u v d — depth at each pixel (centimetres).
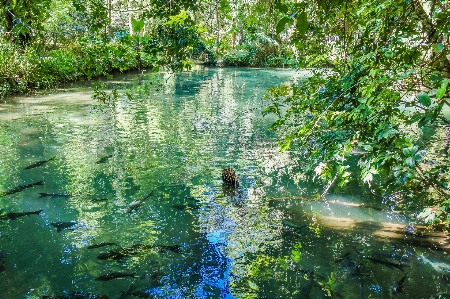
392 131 309
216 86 2169
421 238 531
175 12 421
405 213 612
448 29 321
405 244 516
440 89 241
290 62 684
